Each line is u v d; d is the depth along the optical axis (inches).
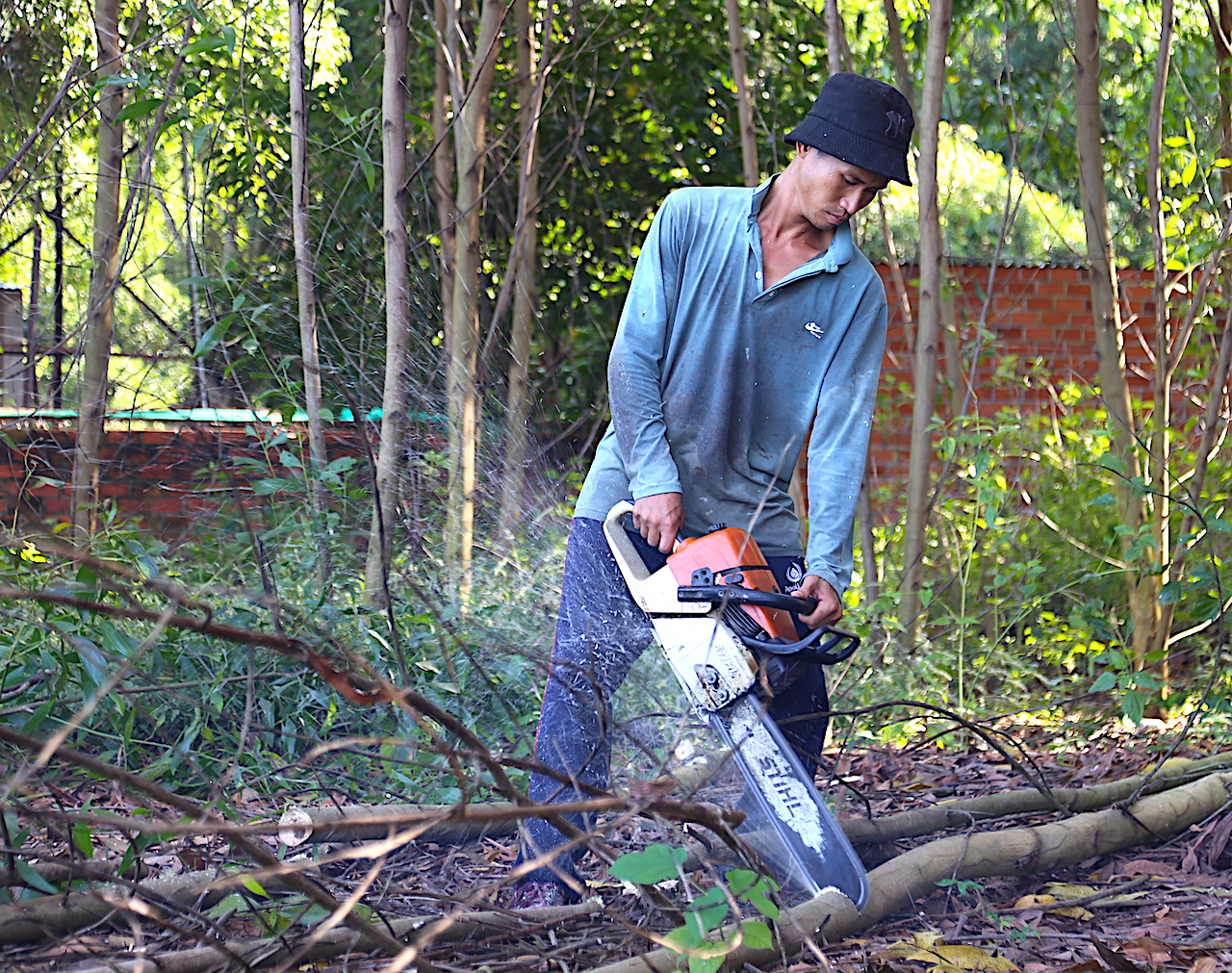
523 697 131.4
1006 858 95.0
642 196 304.2
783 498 102.3
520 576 160.7
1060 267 292.4
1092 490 225.5
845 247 98.0
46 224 190.7
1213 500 180.7
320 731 122.0
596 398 299.6
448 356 177.2
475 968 71.3
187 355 155.0
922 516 187.3
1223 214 199.5
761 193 97.0
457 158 184.4
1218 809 107.8
